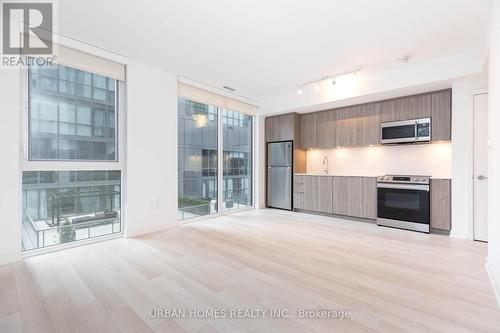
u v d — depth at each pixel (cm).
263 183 561
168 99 371
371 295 182
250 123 554
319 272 221
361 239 319
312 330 143
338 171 504
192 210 433
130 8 222
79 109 296
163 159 364
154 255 260
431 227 352
